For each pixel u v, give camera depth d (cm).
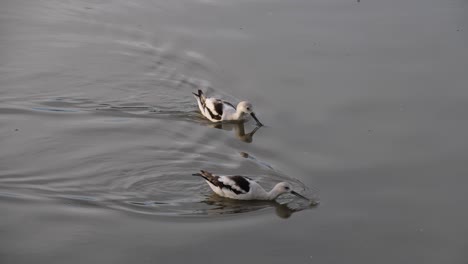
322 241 1584
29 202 1689
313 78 2320
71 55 2467
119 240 1565
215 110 2109
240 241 1575
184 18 2725
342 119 2098
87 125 2059
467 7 2806
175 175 1822
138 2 2869
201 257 1519
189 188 1773
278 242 1577
